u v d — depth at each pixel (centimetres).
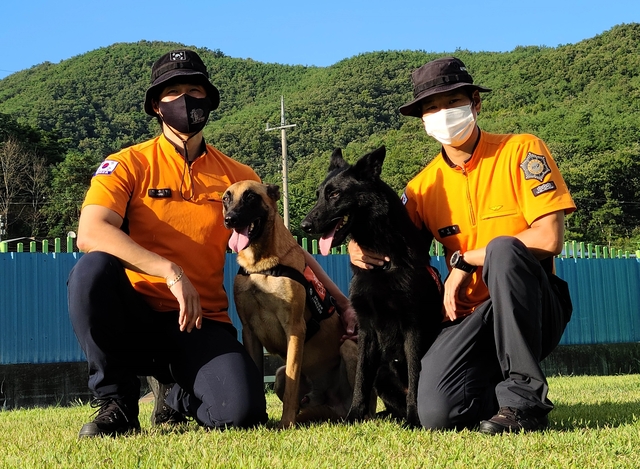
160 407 432
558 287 387
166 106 402
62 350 867
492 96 6700
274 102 7769
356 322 453
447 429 362
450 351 369
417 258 402
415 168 3478
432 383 366
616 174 4328
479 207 400
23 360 841
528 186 384
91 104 7988
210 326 390
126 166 389
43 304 860
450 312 378
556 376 1108
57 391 856
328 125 5956
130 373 374
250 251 432
